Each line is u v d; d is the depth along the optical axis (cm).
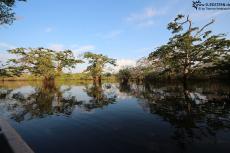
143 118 1027
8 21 1678
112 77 7931
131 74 6494
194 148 604
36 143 702
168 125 870
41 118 1106
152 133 768
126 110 1280
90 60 7350
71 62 7231
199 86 2831
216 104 1343
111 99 1858
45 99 1970
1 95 2439
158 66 4609
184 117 1002
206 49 3631
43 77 6844
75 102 1725
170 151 592
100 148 641
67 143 695
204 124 861
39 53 6556
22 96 2298
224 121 898
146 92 2359
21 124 980
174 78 4572
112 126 905
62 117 1123
